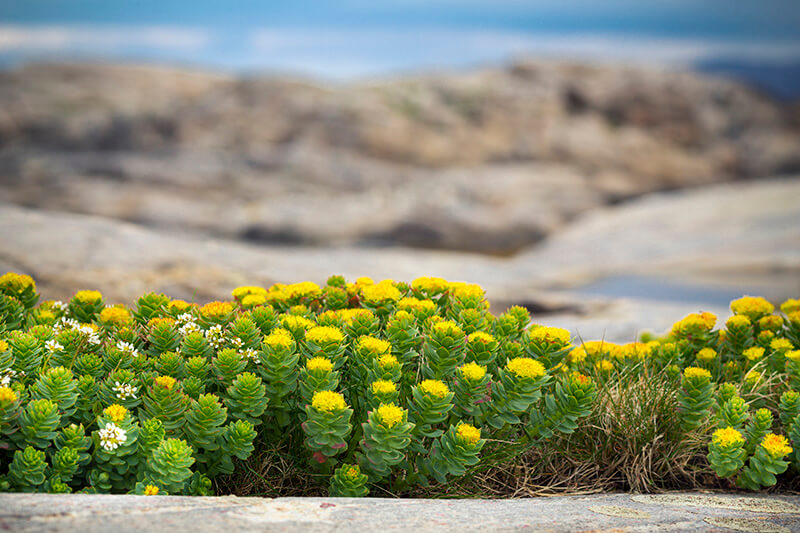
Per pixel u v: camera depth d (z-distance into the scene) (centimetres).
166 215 2027
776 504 257
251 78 2733
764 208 1630
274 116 2517
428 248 2030
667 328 602
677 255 1325
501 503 237
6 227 658
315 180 2261
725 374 347
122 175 2189
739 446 274
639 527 215
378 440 233
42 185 2156
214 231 1983
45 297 519
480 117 2612
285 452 275
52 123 2558
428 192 2233
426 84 2766
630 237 1570
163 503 197
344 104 2542
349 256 915
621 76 2903
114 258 618
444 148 2481
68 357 267
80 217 746
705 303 910
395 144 2442
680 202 1917
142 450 232
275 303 338
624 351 362
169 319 287
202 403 238
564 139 2578
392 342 277
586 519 219
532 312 773
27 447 218
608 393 314
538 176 2358
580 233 1750
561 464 301
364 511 208
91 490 224
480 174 2361
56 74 3073
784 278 1045
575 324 635
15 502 188
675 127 2788
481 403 265
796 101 3084
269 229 1983
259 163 2295
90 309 337
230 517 190
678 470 299
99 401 247
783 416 298
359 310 289
